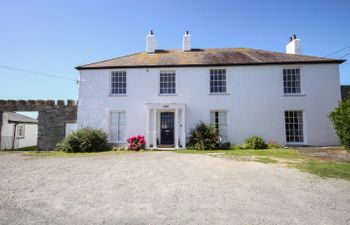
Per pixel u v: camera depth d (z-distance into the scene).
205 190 6.47
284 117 16.97
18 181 7.36
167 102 17.59
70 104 18.59
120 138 17.67
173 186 6.83
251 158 11.42
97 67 17.97
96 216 4.80
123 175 8.10
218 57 18.67
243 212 5.01
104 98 17.84
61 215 4.84
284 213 4.96
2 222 4.47
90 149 15.77
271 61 17.28
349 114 12.09
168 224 4.43
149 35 20.42
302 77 17.17
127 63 18.27
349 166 9.24
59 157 12.84
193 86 17.58
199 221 4.57
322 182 7.17
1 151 17.69
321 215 4.86
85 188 6.64
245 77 17.41
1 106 18.95
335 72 17.02
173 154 13.41
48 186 6.82
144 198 5.86
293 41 19.91
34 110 18.73
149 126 17.05
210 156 12.31
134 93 17.78
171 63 17.83
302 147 15.92
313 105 16.86
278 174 8.12
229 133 17.11
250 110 17.16
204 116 17.33
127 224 4.43
